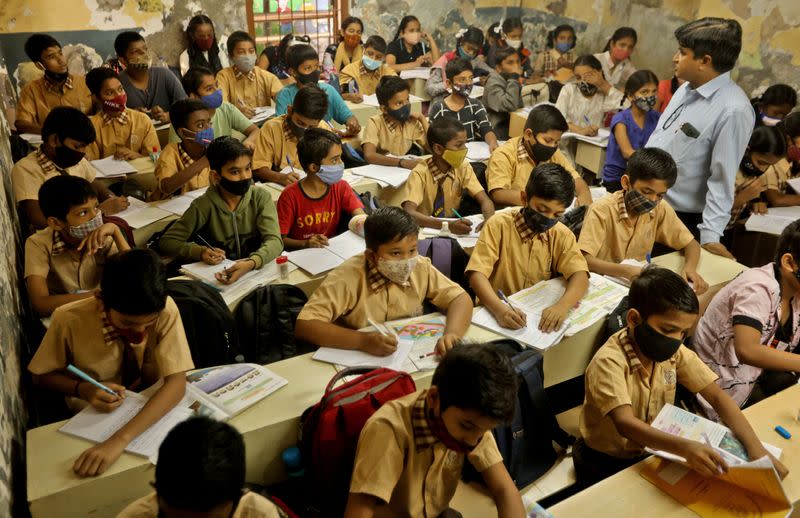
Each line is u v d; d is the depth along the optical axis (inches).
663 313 68.8
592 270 107.7
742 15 187.5
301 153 116.0
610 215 110.3
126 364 73.4
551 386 102.1
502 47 263.6
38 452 62.5
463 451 54.9
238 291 96.6
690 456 63.4
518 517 59.0
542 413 78.9
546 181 92.7
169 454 42.4
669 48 214.2
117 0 219.9
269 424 67.6
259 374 76.0
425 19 280.4
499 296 99.8
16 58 210.8
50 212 88.7
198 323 87.0
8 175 126.6
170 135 153.9
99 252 95.2
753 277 86.5
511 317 87.9
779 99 169.2
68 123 114.0
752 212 142.6
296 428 69.5
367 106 208.5
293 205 119.4
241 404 70.0
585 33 252.8
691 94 125.6
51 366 70.4
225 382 74.3
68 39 216.8
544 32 276.8
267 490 68.8
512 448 75.7
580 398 100.3
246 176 107.0
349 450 64.7
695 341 93.6
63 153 116.3
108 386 69.2
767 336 86.6
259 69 211.8
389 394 66.9
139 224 116.9
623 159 172.9
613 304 95.3
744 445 68.7
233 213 110.1
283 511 59.2
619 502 61.9
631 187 107.1
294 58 181.0
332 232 125.6
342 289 84.0
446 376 50.8
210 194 109.2
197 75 161.6
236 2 243.1
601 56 228.7
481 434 52.7
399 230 79.5
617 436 74.2
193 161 133.0
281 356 93.6
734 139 119.0
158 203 127.6
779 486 58.5
